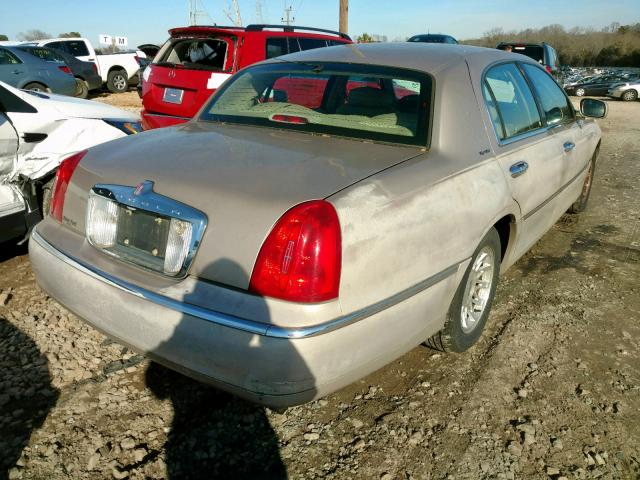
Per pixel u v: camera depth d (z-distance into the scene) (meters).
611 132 13.20
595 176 7.77
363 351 2.11
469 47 3.41
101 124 4.39
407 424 2.51
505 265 3.38
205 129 2.86
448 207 2.41
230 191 2.06
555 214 4.15
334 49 3.37
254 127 2.85
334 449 2.35
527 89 3.65
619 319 3.53
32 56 13.04
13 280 3.78
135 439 2.36
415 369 2.93
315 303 1.92
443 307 2.53
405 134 2.62
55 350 2.94
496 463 2.31
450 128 2.66
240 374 1.93
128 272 2.23
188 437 2.38
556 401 2.71
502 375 2.90
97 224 2.39
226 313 1.93
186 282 2.05
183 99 6.27
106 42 26.25
